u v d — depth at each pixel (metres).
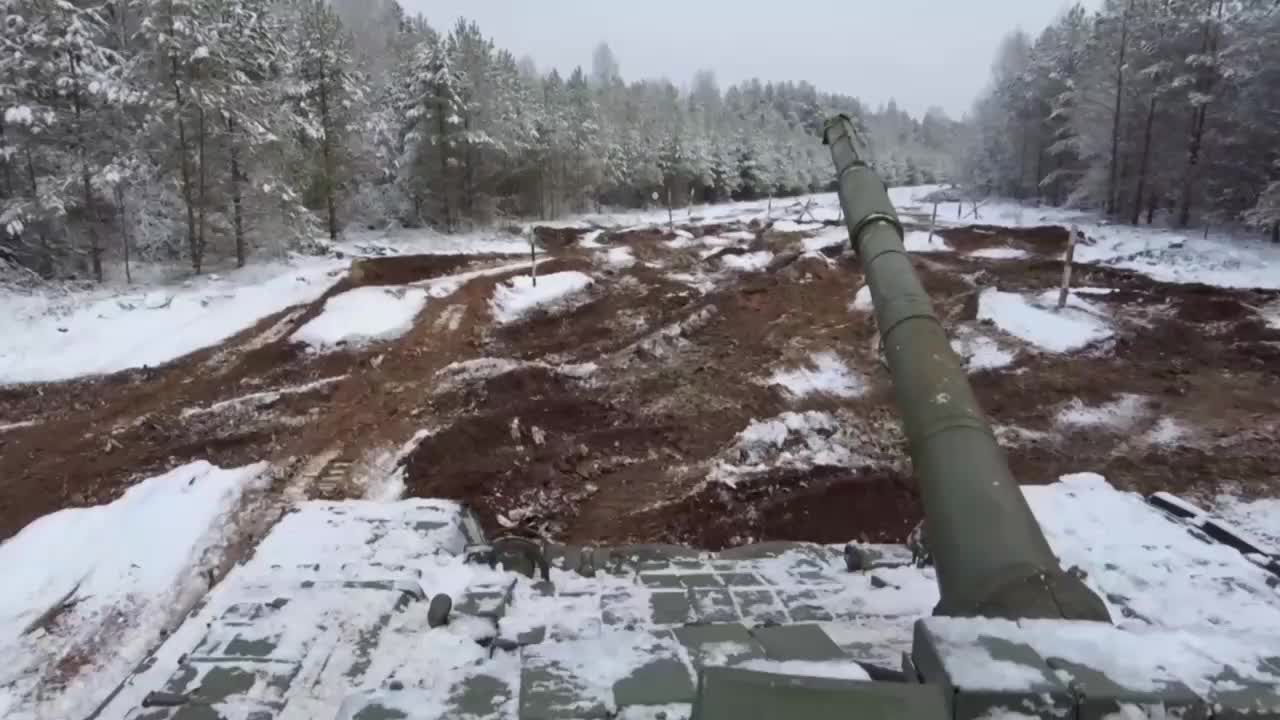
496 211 41.88
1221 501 10.53
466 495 10.37
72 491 10.11
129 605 7.40
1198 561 6.65
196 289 20.56
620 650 4.22
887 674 3.73
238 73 23.39
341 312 18.44
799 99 135.00
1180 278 23.92
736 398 14.48
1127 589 6.09
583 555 7.38
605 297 22.36
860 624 5.41
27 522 9.30
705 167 68.25
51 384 13.89
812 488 10.59
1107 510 7.95
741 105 113.88
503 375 14.70
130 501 9.43
